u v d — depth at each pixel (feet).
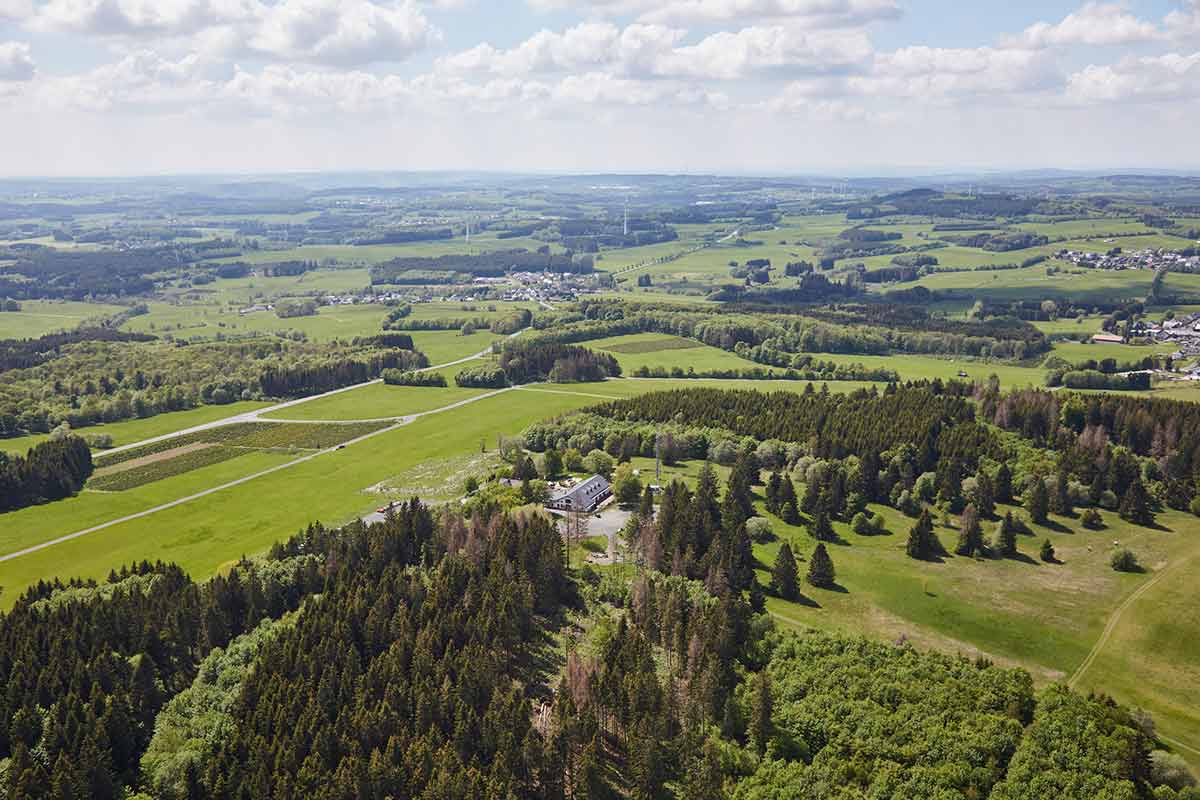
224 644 538.06
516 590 549.13
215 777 416.26
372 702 457.68
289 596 592.60
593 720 437.99
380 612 524.52
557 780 413.80
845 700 457.27
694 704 454.81
